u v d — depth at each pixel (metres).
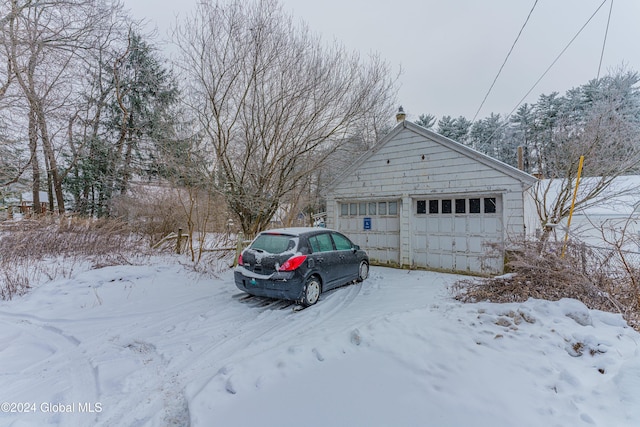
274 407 2.33
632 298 4.14
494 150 28.77
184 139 9.33
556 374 2.60
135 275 7.26
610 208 11.23
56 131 11.02
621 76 15.01
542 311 3.86
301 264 5.39
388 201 9.43
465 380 2.53
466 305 4.45
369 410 2.22
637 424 1.92
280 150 9.49
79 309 5.21
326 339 3.52
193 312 5.16
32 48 8.51
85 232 10.07
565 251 4.69
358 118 10.12
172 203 12.65
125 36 13.45
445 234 8.41
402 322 3.87
